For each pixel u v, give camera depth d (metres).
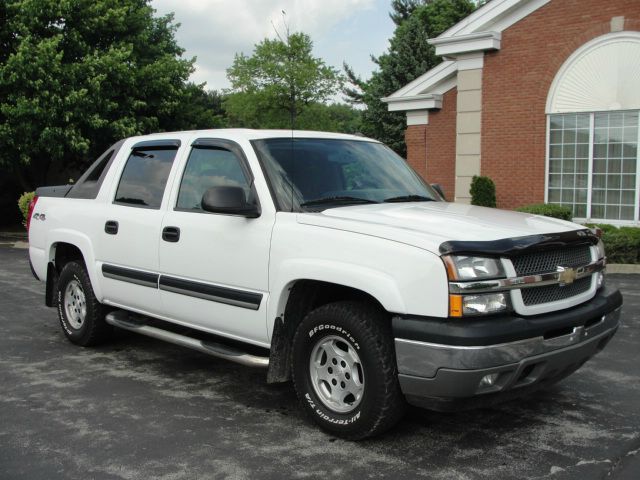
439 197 5.28
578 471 3.57
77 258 6.50
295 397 4.86
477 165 15.48
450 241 3.54
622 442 3.98
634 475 3.52
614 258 11.42
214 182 4.86
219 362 5.79
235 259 4.50
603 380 5.21
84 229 5.95
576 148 14.23
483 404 3.66
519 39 14.60
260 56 30.83
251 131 4.98
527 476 3.52
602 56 13.64
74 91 17.94
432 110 17.38
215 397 4.86
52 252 6.45
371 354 3.75
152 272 5.21
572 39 13.92
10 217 23.19
